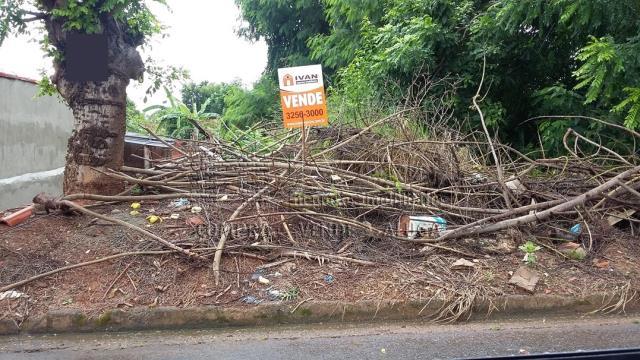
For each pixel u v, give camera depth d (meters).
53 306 3.91
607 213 5.45
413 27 8.38
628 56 6.31
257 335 3.83
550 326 4.00
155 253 4.35
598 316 4.21
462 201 5.39
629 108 6.76
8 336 3.77
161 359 3.42
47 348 3.59
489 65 8.65
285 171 5.34
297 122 5.20
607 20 7.02
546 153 8.26
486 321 4.12
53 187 9.17
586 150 7.86
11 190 7.79
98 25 5.02
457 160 5.73
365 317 4.08
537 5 7.34
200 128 6.25
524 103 9.42
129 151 6.86
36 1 5.09
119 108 5.34
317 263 4.50
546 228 5.19
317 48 14.38
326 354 3.49
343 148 5.97
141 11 5.27
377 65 8.51
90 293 4.04
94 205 5.21
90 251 4.48
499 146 6.33
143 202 5.39
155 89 5.79
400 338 3.76
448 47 8.73
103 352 3.53
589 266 4.67
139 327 3.90
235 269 4.34
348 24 13.10
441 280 4.34
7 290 3.99
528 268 4.53
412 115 6.49
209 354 3.50
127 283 4.14
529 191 5.60
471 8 8.86
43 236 4.67
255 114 16.58
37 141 8.87
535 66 9.10
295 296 4.11
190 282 4.19
